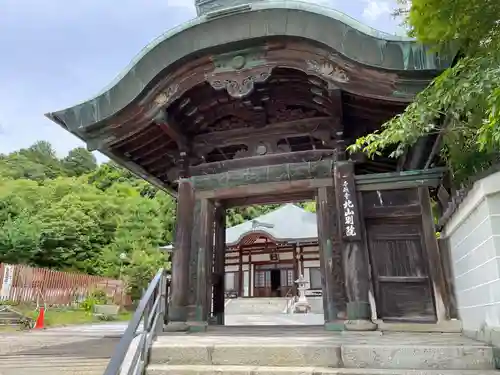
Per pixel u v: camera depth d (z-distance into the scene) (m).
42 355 5.34
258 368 3.53
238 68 6.10
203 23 5.95
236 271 29.39
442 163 6.34
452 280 5.62
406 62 5.07
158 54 6.13
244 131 7.26
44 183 44.53
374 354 3.54
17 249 25.45
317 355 3.62
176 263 6.47
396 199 5.98
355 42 5.30
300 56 5.87
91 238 32.12
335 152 6.35
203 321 6.14
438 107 3.62
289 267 28.44
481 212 3.98
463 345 3.52
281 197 7.86
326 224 6.14
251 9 5.76
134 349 3.57
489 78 2.74
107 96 6.43
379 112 6.13
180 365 3.74
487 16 3.01
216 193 6.80
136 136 6.93
